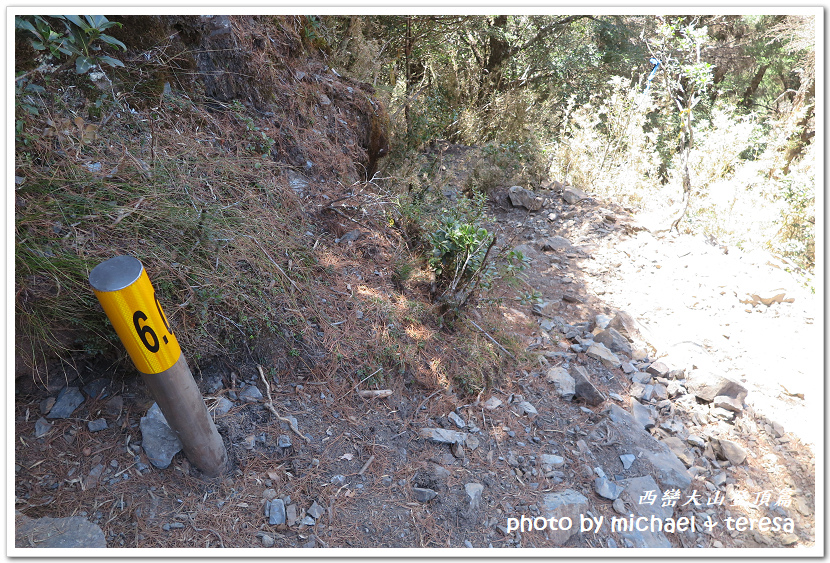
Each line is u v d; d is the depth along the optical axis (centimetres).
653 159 788
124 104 304
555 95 1067
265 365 278
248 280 282
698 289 507
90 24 262
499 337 371
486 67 1020
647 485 300
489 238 386
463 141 816
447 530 248
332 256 347
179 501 223
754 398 381
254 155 352
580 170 725
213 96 356
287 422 262
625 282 504
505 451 295
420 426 290
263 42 390
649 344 421
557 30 1106
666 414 361
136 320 182
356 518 239
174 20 334
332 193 393
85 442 228
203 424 219
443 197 552
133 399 245
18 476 213
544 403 336
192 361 257
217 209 290
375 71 621
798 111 1009
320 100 437
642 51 1111
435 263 377
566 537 262
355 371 295
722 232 675
